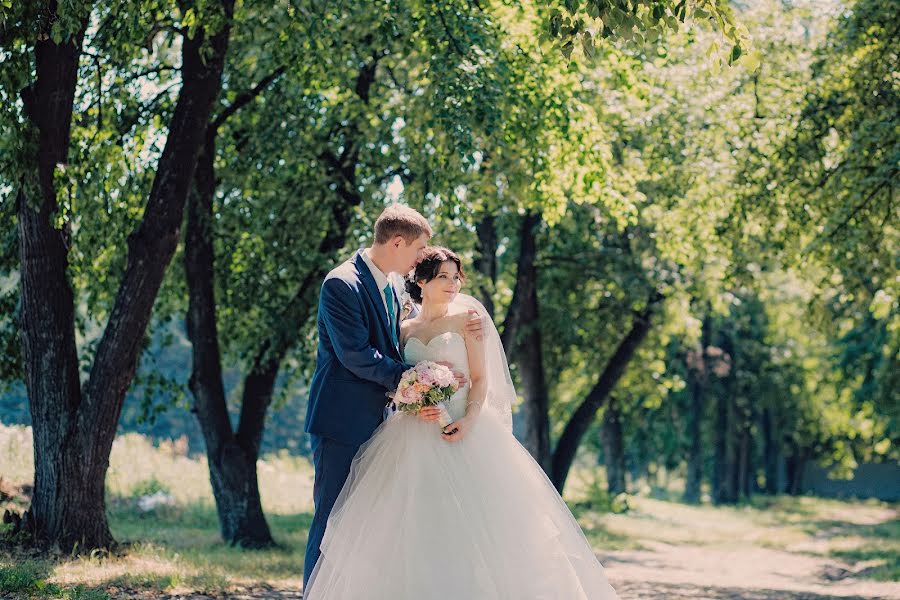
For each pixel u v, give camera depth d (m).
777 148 14.19
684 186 15.67
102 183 10.98
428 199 12.67
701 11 6.38
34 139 8.97
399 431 5.59
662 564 16.89
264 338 13.51
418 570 5.22
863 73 13.00
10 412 23.08
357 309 5.56
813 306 15.50
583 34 6.50
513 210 16.47
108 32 9.64
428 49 11.09
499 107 11.00
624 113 14.66
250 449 13.60
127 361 9.88
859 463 68.69
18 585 7.27
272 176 13.39
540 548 5.41
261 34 11.52
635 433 39.03
